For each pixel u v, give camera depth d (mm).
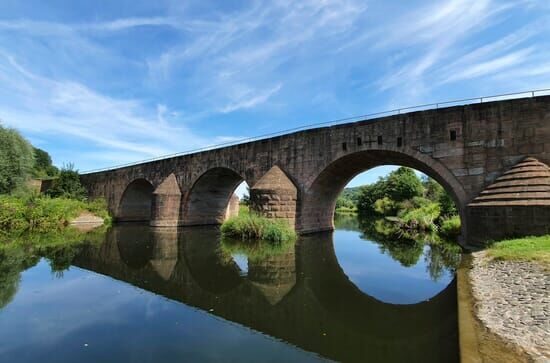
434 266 15602
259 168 26938
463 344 5230
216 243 21641
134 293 10672
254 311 9289
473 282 9156
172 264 15430
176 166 34844
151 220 33562
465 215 16562
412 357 6488
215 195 36750
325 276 13453
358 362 6285
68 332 7445
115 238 24484
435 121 18234
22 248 19391
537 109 15445
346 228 37875
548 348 4875
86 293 10578
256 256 17297
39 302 9578
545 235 12695
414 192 60500
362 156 22453
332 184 27297
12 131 34938
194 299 10219
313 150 23719
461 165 17141
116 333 7426
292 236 22641
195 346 6836
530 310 6438
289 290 11484
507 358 4695
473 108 17062
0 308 9023
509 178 14898
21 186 34250
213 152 30969
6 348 6605
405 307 9867
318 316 9039
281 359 6359
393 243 23812
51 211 32812
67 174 45906
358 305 10047
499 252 11250
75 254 17672
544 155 15055
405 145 19219
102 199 43969
